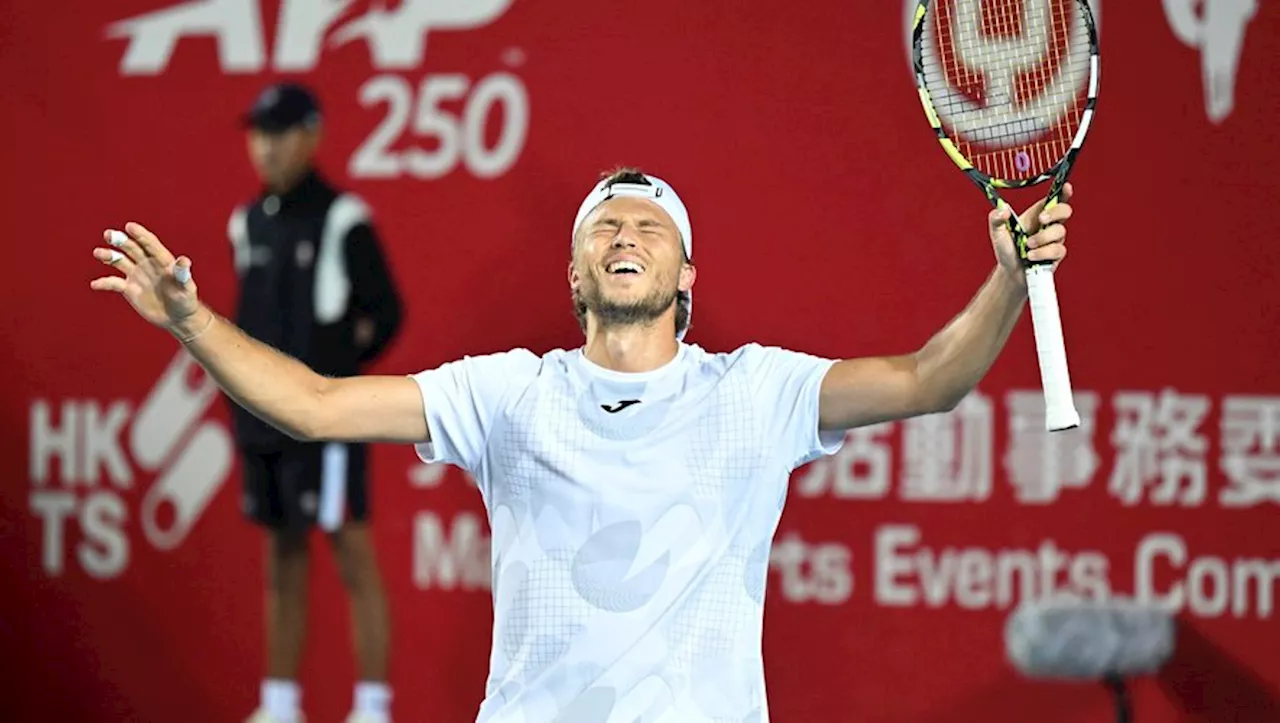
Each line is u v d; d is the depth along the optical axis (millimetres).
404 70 19312
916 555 18750
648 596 11242
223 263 19484
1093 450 18531
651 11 19000
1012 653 18578
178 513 19594
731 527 11445
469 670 19156
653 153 19016
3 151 19781
